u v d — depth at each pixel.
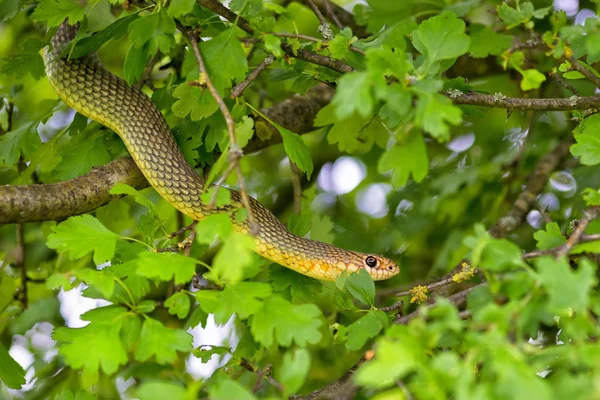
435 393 3.21
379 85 3.94
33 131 7.22
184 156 6.90
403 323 5.15
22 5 6.62
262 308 4.61
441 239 9.57
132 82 5.80
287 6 9.01
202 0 5.52
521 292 3.79
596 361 3.31
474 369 4.31
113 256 5.07
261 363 7.11
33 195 5.75
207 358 5.46
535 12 4.76
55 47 7.00
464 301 5.33
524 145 8.82
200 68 5.16
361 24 8.37
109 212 7.88
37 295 9.14
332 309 7.98
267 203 10.30
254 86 9.11
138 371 7.06
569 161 8.69
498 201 9.23
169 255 4.57
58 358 8.10
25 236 8.95
